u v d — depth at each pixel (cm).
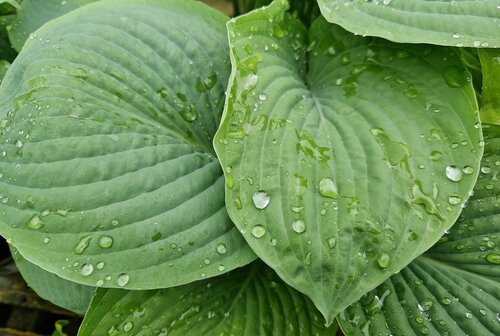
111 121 70
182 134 73
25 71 72
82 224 67
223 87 76
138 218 68
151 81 73
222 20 78
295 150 68
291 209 66
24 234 67
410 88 71
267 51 72
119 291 71
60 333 82
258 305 74
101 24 73
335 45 76
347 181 67
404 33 69
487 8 69
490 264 74
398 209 66
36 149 68
